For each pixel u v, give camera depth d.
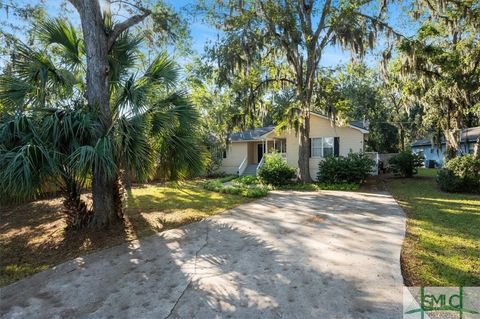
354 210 7.49
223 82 12.75
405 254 4.26
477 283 3.36
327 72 14.71
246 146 21.69
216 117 17.67
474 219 6.25
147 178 5.59
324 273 3.70
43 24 5.93
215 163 19.42
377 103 27.45
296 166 17.28
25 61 5.32
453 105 13.11
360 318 2.73
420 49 11.86
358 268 3.82
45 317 2.95
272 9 11.98
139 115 5.58
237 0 12.14
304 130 14.18
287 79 14.55
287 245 4.84
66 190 5.69
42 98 5.28
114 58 6.56
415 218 6.41
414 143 28.50
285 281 3.53
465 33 12.84
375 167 16.48
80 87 6.39
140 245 5.04
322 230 5.66
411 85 13.88
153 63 6.47
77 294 3.40
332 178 13.35
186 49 12.78
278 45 12.37
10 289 3.60
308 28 12.62
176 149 6.16
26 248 5.06
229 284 3.50
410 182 13.29
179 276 3.77
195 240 5.27
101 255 4.62
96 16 5.75
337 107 13.86
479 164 9.87
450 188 10.20
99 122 5.32
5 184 4.19
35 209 8.35
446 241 4.80
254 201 9.32
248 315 2.84
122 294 3.36
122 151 5.07
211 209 8.05
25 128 4.72
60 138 4.90
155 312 2.96
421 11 12.41
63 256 4.65
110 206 5.99
